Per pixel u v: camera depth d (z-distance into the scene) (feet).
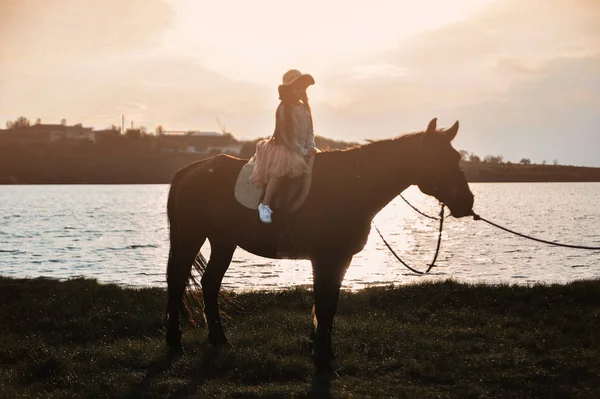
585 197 404.77
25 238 134.31
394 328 32.17
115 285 48.60
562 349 27.68
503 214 229.25
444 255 99.45
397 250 110.11
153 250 109.09
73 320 34.78
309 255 26.27
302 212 25.96
